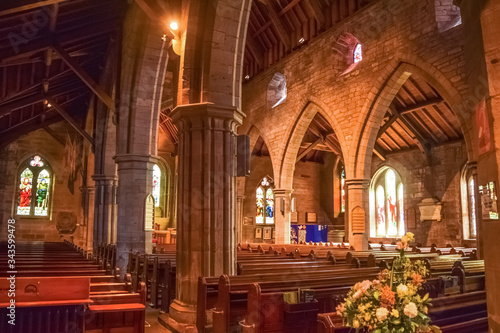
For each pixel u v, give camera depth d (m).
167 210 31.91
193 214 8.27
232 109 8.58
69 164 25.23
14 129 24.00
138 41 13.45
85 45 16.55
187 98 8.66
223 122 8.62
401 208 26.27
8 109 17.95
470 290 8.66
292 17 22.00
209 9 8.73
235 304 6.81
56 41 14.00
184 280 8.16
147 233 13.45
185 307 7.99
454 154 22.72
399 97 20.75
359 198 17.78
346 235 19.31
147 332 7.95
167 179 32.22
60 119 25.12
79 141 25.77
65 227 26.16
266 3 21.84
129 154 13.44
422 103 20.25
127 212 13.30
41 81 17.52
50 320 4.98
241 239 29.11
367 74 17.64
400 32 16.27
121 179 13.52
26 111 22.64
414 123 23.09
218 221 8.30
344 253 13.24
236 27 8.91
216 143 8.47
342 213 31.36
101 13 14.55
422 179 24.33
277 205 23.00
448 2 15.05
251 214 30.67
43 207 26.12
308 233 30.12
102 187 18.98
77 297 5.07
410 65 16.03
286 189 22.98
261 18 23.61
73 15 13.75
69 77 19.47
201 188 8.31
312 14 20.91
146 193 13.53
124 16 14.55
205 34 8.74
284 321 5.91
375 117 17.67
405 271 4.00
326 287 7.02
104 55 18.08
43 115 23.64
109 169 18.91
